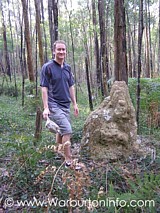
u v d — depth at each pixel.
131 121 4.93
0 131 7.78
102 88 10.84
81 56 26.86
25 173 3.81
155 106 7.82
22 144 4.11
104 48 10.52
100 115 4.94
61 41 4.29
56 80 4.23
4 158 4.59
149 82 8.91
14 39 31.89
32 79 14.39
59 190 3.40
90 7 19.36
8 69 23.20
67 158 4.05
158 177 3.16
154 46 29.91
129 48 19.06
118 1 6.23
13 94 17.23
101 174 3.85
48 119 4.08
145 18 18.27
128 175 3.57
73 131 6.70
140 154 4.75
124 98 4.93
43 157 4.35
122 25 6.34
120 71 6.50
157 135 6.36
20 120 9.43
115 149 4.71
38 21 8.92
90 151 4.81
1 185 3.70
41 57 8.48
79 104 15.70
